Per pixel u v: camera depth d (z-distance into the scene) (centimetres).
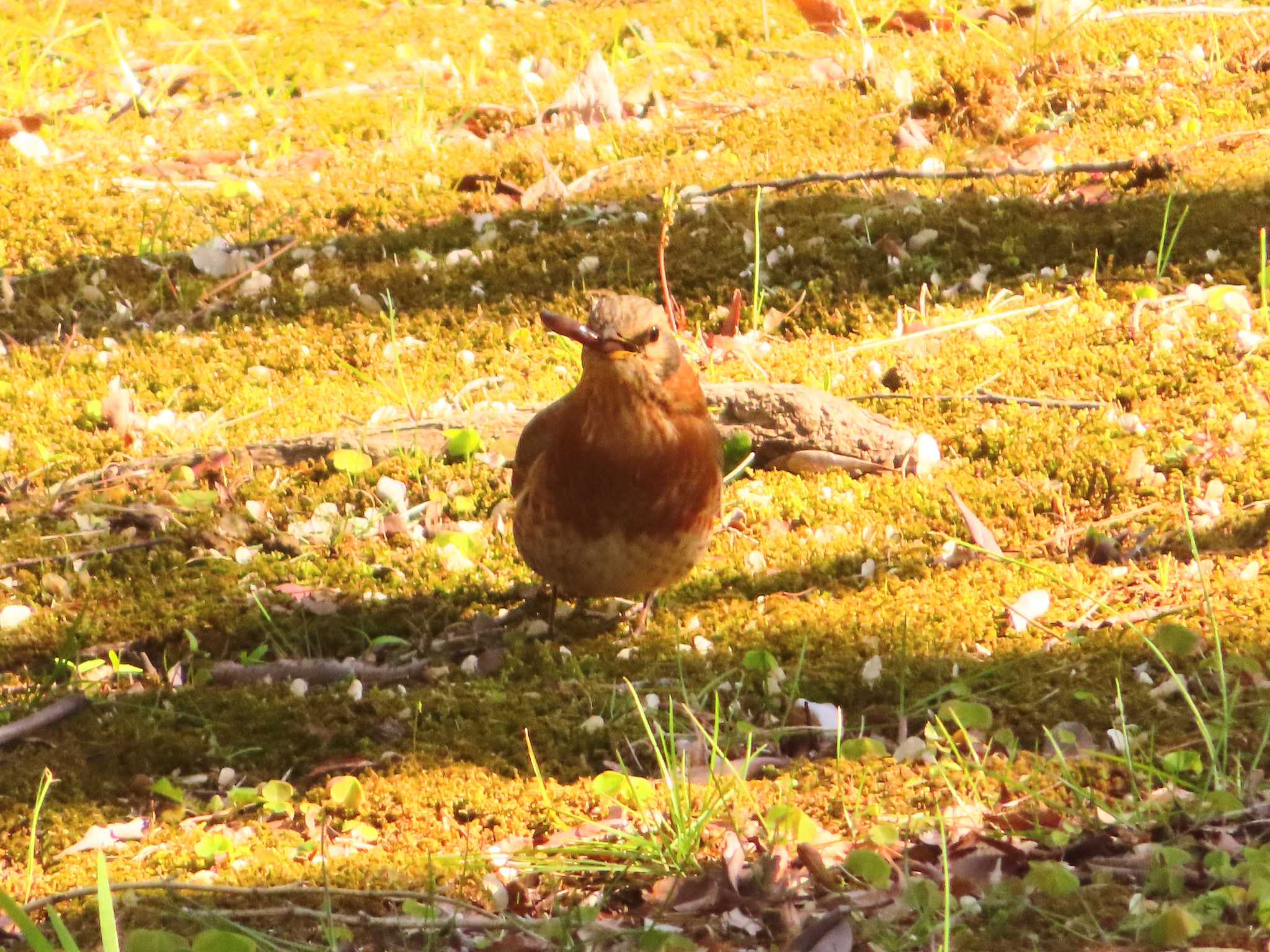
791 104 1627
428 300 1333
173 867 692
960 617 876
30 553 1012
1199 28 1691
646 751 773
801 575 943
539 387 1183
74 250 1427
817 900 639
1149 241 1285
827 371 1147
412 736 801
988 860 652
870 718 794
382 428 1120
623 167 1517
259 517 1048
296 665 870
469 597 959
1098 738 755
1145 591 887
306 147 1653
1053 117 1527
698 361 1188
